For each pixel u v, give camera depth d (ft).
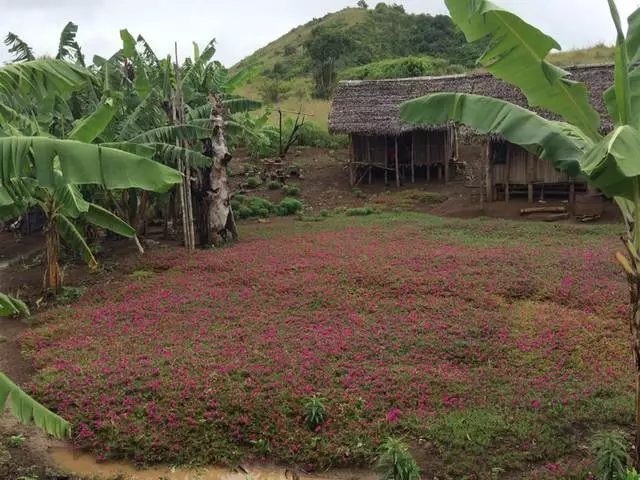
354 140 87.81
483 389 26.48
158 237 66.08
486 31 20.75
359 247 53.21
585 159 17.13
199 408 25.31
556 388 26.12
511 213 69.62
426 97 24.79
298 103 130.00
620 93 17.88
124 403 26.04
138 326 35.83
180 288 43.06
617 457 18.58
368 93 85.97
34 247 64.13
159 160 53.47
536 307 36.27
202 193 58.18
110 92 50.31
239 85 75.46
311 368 28.60
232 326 35.19
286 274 45.01
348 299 38.73
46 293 44.60
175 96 51.98
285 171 93.09
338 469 22.29
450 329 32.86
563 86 20.92
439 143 85.66
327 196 85.46
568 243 52.44
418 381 27.17
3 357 33.30
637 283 19.51
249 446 23.67
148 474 22.52
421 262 46.16
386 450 21.77
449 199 79.05
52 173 20.22
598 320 33.40
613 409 24.04
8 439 24.97
